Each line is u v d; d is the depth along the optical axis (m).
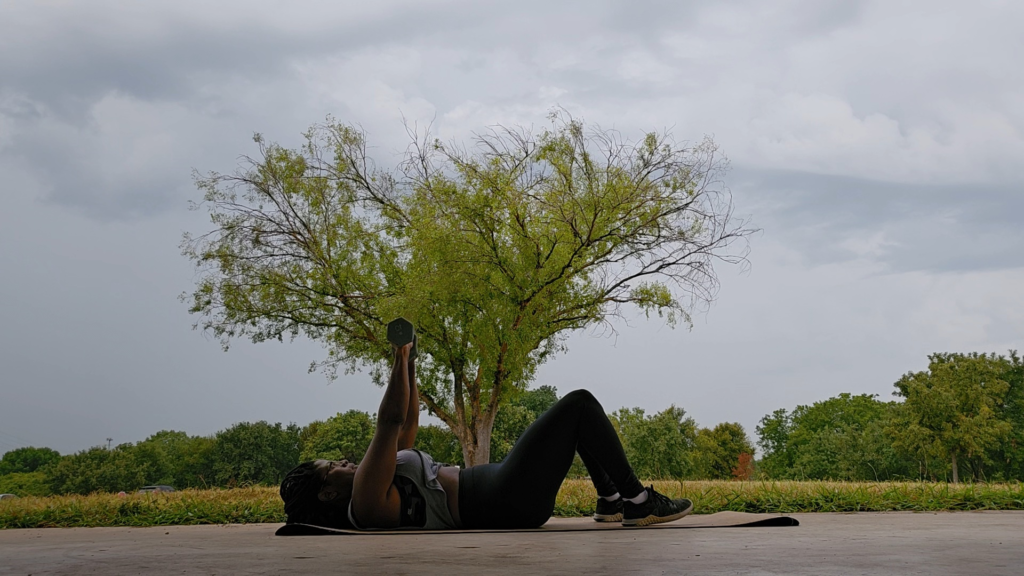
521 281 13.88
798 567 1.48
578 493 7.54
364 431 47.16
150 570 1.51
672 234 14.27
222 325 16.06
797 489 7.34
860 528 3.06
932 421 42.91
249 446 65.94
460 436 15.25
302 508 3.00
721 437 77.69
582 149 14.39
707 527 3.11
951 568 1.45
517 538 2.48
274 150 16.20
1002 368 46.84
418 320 14.25
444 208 14.62
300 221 16.09
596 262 14.52
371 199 16.36
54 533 4.37
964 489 6.83
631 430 49.06
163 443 74.62
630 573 1.39
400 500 2.97
